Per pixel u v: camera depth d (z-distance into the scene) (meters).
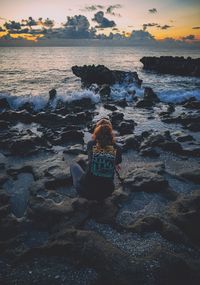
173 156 7.75
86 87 20.72
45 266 3.79
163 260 3.80
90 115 12.16
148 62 39.84
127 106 15.36
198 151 7.87
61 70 36.47
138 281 3.50
